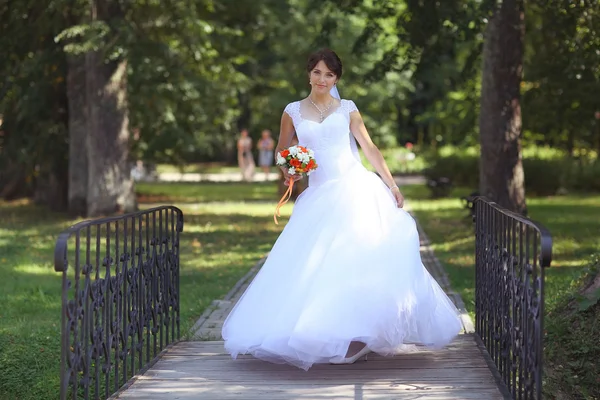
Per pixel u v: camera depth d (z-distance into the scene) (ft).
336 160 22.53
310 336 20.08
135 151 88.53
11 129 74.43
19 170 83.71
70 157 71.36
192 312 32.12
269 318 21.11
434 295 22.33
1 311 32.78
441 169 107.65
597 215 68.80
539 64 65.31
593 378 23.59
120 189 66.39
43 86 70.54
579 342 24.94
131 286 21.48
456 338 25.44
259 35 97.04
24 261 45.03
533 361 16.99
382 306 20.52
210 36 79.77
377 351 21.45
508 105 56.44
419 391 19.71
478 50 59.82
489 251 23.80
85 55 67.92
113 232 56.59
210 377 21.22
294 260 21.56
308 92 99.04
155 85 76.74
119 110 66.23
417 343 22.86
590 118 71.82
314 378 20.90
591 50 58.75
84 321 18.28
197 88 83.66
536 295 16.90
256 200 89.04
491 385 20.20
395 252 21.44
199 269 43.70
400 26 57.47
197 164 187.01
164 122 85.10
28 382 24.03
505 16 55.72
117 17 61.11
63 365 16.88
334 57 22.38
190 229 61.05
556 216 67.97
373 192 22.27
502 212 20.56
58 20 66.39
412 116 170.91
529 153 105.19
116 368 20.30
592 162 101.65
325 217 21.85
